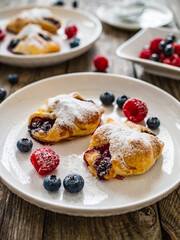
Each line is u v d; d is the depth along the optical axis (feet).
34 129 1.19
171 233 0.91
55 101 1.22
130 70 1.70
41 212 0.96
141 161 1.00
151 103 1.36
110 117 1.30
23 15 1.97
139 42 1.80
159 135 1.20
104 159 1.04
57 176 1.03
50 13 2.03
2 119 1.24
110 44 1.95
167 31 1.86
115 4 2.35
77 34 1.94
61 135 1.15
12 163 1.07
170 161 1.08
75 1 2.35
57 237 0.89
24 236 0.90
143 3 2.13
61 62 1.72
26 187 0.98
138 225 0.93
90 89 1.45
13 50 1.76
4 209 0.97
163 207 0.98
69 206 0.85
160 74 1.64
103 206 0.92
